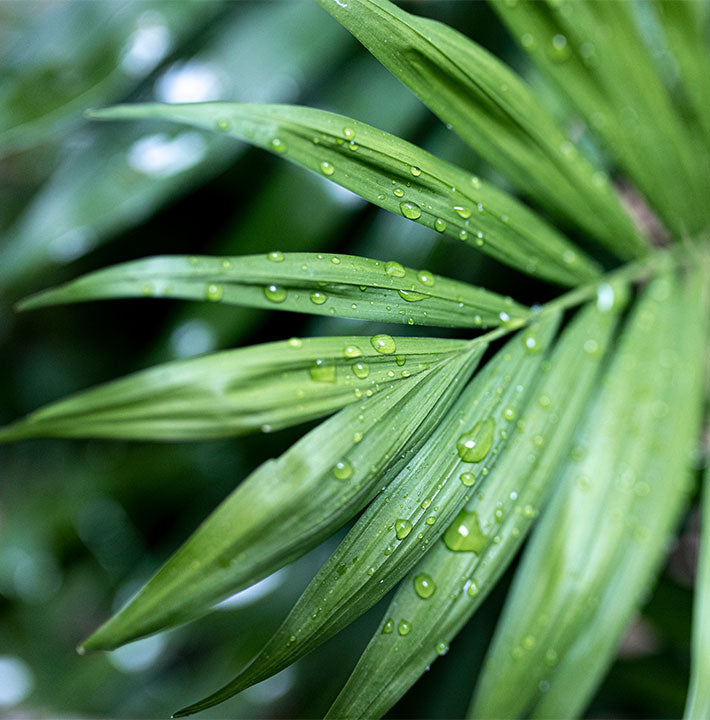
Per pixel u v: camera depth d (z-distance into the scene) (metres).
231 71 0.69
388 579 0.42
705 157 0.57
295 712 0.78
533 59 0.53
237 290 0.42
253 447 0.83
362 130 0.43
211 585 0.39
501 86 0.48
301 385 0.41
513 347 0.47
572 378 0.48
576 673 0.49
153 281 0.41
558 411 0.47
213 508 0.88
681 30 0.56
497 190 0.47
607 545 0.49
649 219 0.78
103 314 1.03
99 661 0.88
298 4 0.71
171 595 0.39
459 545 0.44
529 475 0.46
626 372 0.52
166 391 0.40
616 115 0.54
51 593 0.95
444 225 0.45
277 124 0.42
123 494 0.91
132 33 0.67
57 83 0.66
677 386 0.52
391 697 0.43
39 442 1.04
